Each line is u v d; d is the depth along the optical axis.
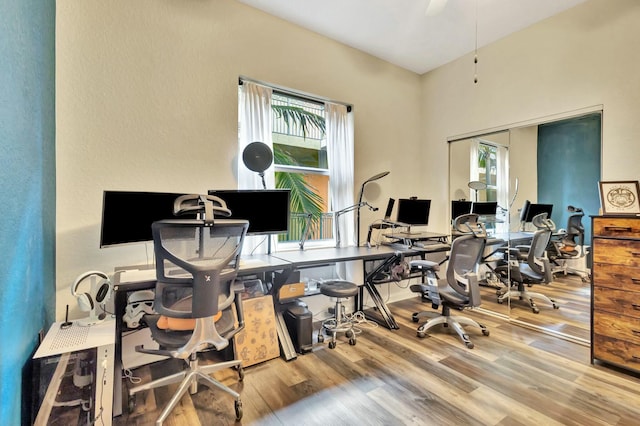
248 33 2.73
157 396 1.84
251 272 2.12
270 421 1.61
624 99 2.37
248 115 2.73
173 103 2.38
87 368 1.45
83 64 2.04
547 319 2.84
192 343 1.50
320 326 2.97
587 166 2.63
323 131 3.45
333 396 1.81
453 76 3.74
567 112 2.71
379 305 3.06
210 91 2.54
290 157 3.23
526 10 2.74
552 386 1.90
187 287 1.54
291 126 3.24
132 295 1.98
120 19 2.18
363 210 3.56
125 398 1.82
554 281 2.81
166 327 1.57
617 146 2.40
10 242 1.13
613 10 2.43
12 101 1.17
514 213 3.15
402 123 3.93
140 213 1.99
